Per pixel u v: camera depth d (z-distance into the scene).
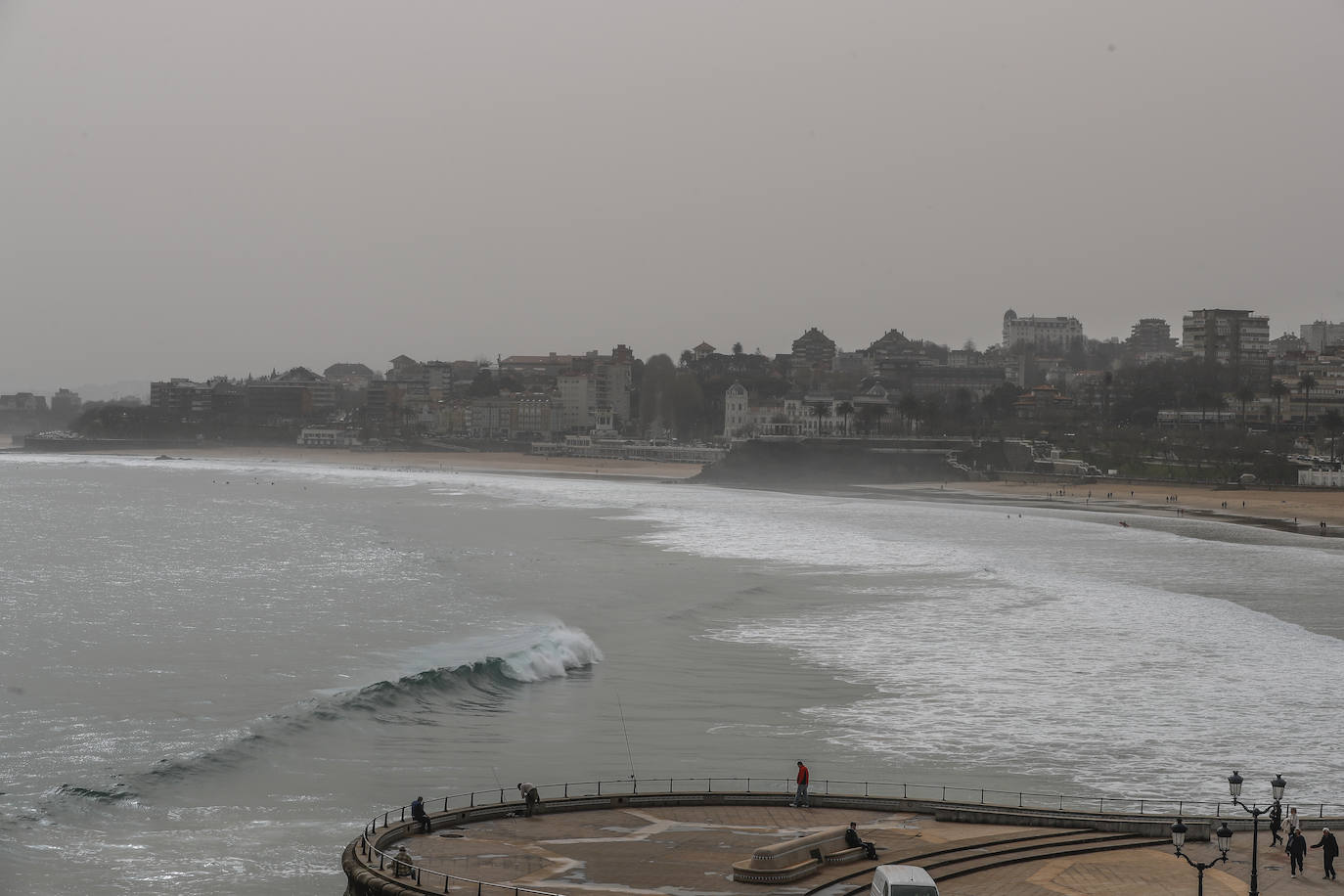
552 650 97.81
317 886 52.34
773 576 151.75
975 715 82.81
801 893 46.59
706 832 55.38
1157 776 69.38
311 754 70.94
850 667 97.50
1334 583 146.88
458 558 172.38
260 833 58.50
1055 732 78.69
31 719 78.00
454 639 106.69
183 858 55.22
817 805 60.94
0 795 62.84
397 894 46.22
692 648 105.06
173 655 99.06
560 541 197.88
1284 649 104.94
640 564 164.38
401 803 63.19
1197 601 131.12
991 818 58.03
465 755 71.81
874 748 74.62
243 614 120.62
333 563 165.12
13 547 188.50
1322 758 73.19
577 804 59.88
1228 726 80.12
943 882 48.62
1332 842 50.50
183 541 198.00
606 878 48.22
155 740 73.38
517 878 48.00
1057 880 49.12
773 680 92.94
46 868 53.72
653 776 68.25
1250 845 54.94
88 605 127.12
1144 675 94.81
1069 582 146.25
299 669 93.75
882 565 163.62
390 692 83.19
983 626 115.62
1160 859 52.62
